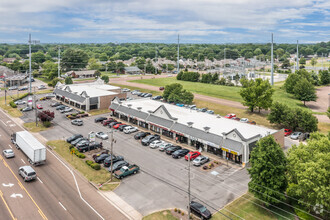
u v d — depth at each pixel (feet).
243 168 176.45
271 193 123.44
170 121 231.30
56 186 150.92
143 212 127.54
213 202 136.05
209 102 377.30
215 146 189.88
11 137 228.84
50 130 252.21
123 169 164.45
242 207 131.75
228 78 548.31
